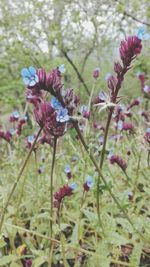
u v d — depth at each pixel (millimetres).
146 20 1310
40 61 1373
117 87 313
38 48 1358
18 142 584
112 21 1349
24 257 367
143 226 393
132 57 304
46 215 379
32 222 405
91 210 456
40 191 479
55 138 309
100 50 1446
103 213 385
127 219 379
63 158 559
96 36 1406
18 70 1414
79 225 393
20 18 1321
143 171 542
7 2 1335
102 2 1300
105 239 350
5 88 1307
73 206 465
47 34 1336
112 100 314
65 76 1401
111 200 478
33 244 405
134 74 1111
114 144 583
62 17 1360
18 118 597
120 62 309
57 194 346
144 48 1144
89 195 479
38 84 286
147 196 499
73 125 305
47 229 396
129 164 554
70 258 375
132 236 388
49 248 371
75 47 1390
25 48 1334
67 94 294
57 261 380
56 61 1355
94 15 1318
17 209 419
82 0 1316
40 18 1338
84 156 492
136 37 302
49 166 543
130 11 1298
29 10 1321
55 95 292
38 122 303
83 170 483
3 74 1414
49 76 288
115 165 538
